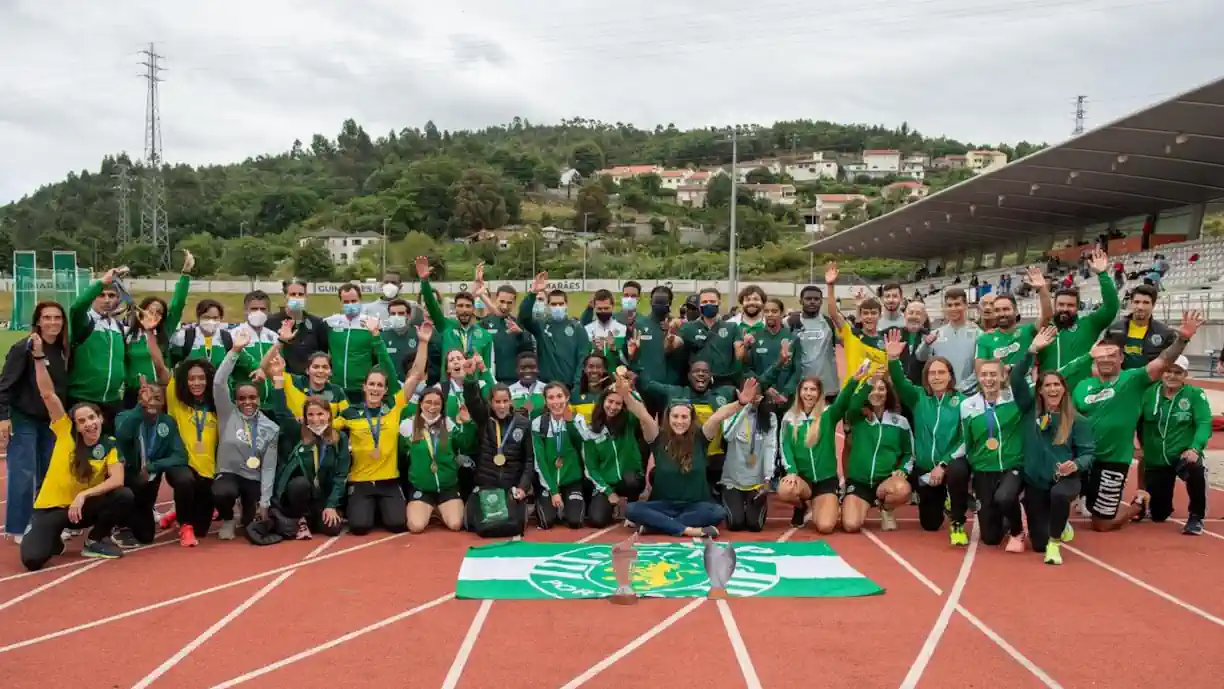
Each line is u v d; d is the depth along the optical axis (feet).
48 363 25.00
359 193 435.12
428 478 27.50
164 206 301.02
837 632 18.40
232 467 26.32
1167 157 98.68
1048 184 120.16
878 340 32.22
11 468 25.35
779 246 303.68
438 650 17.46
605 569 22.89
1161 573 22.81
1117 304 27.84
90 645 17.88
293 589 21.44
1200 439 26.84
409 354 33.37
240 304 205.36
